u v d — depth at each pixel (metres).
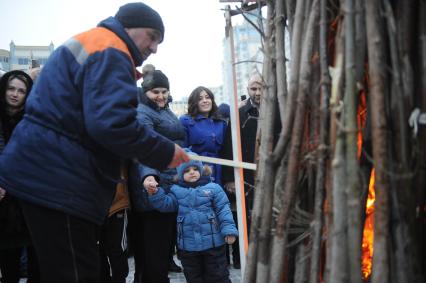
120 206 2.87
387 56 1.04
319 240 1.05
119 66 1.64
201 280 3.03
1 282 2.93
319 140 1.07
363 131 1.14
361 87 1.02
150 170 2.73
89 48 1.65
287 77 1.26
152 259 2.87
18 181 1.66
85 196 1.68
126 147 1.61
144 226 2.89
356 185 0.97
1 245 2.65
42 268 1.72
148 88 3.08
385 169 0.95
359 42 1.01
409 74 1.02
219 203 3.04
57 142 1.65
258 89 3.48
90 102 1.58
